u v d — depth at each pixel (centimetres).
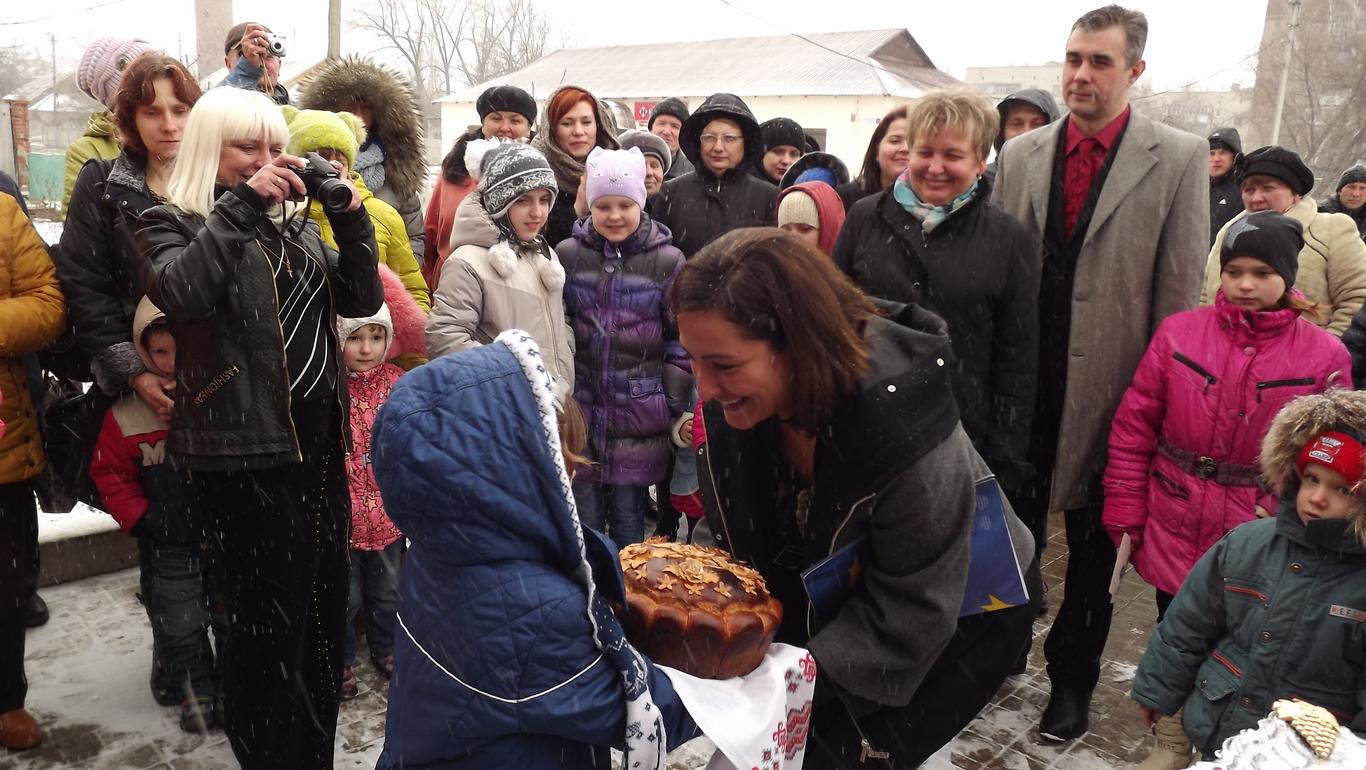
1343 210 646
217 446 216
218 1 2055
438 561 143
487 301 316
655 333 356
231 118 221
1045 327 303
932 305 262
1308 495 198
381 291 243
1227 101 3828
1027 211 299
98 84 330
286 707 235
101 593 372
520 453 139
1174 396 265
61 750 271
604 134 446
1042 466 312
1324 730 141
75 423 278
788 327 142
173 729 283
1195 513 262
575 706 140
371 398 315
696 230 432
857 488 152
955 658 172
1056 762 286
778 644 162
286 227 227
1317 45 2953
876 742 172
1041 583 183
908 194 270
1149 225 283
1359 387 387
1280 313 253
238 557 227
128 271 256
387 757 154
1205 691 217
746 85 3250
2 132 1514
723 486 177
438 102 3816
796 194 346
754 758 145
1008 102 441
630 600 154
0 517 258
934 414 151
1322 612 199
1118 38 274
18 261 252
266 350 217
